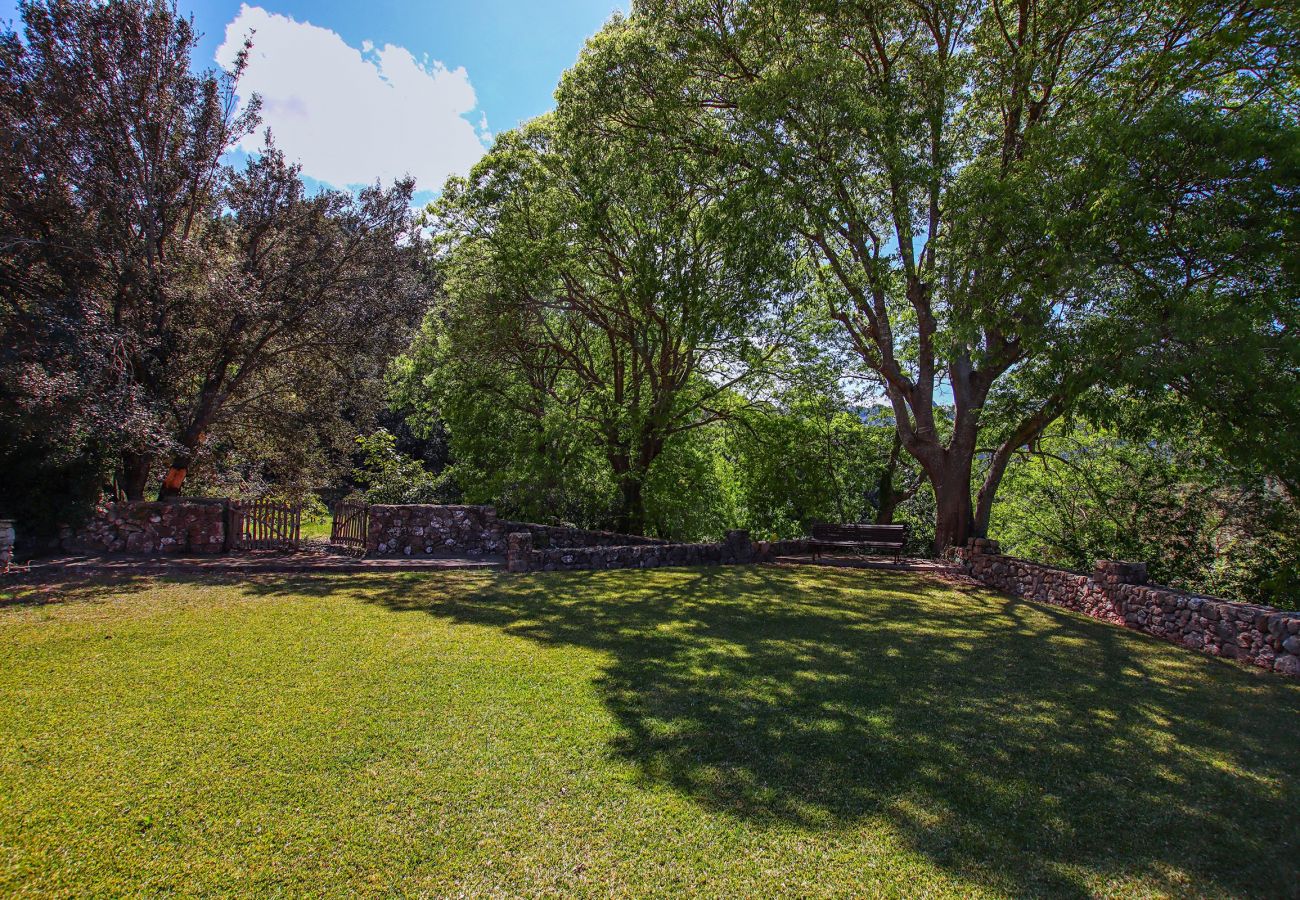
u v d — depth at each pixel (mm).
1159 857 3629
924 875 3430
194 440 15242
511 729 5031
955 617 9492
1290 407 8156
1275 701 6086
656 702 5676
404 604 9188
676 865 3461
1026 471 18359
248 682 5859
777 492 19406
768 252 13469
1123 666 7156
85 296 12539
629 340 19391
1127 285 9680
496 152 17828
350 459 20062
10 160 12141
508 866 3416
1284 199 8289
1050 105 13281
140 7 13734
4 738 4660
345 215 16141
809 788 4270
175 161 14734
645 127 15117
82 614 8117
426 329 20484
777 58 13867
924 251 14461
